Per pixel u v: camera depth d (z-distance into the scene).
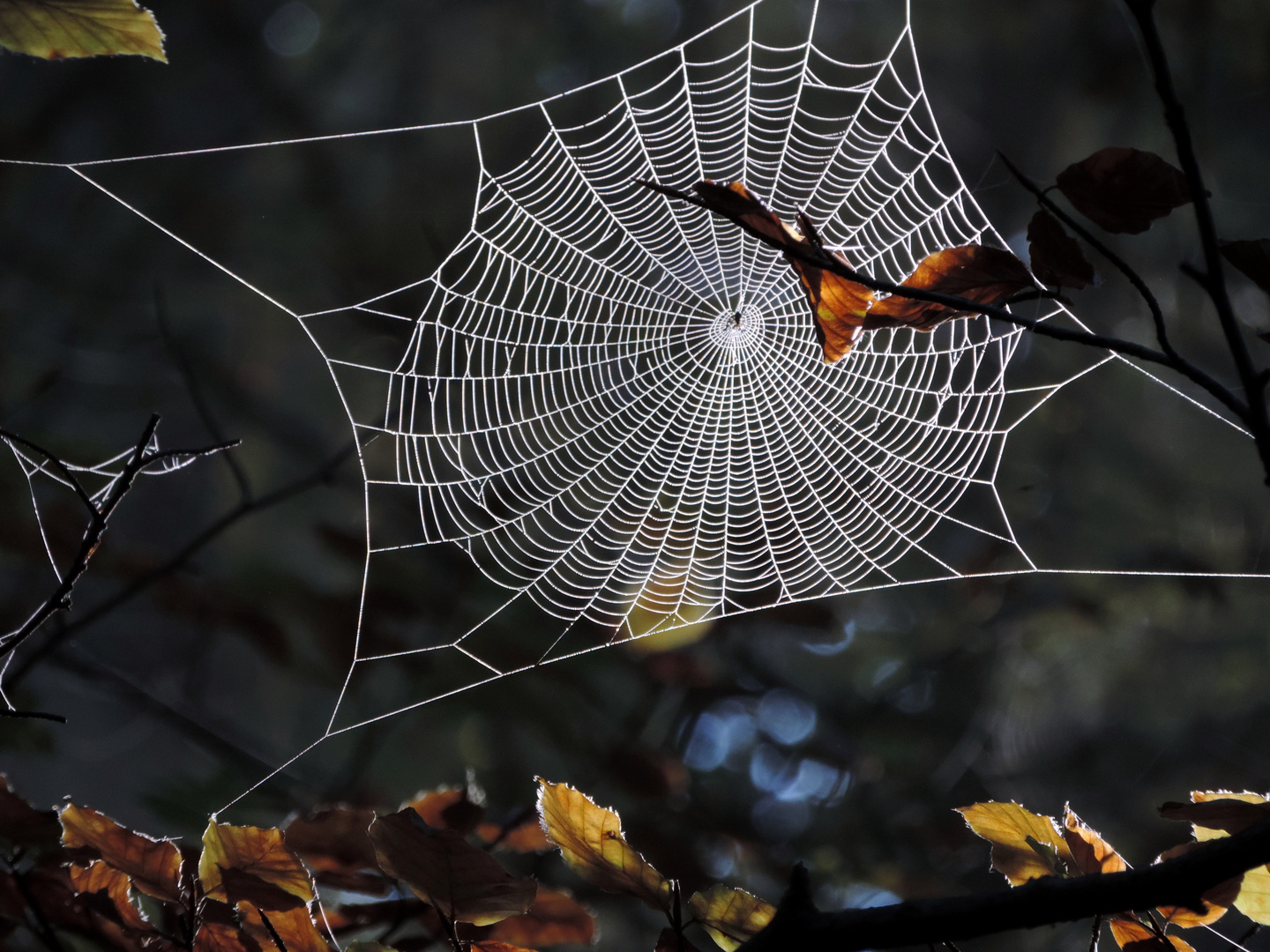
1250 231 6.49
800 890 1.75
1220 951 4.34
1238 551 5.97
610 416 4.43
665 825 3.33
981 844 3.96
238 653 6.91
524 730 4.02
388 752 4.82
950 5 7.29
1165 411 6.61
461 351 4.17
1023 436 6.25
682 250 4.31
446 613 3.43
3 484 2.91
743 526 4.12
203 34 7.73
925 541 5.63
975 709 5.29
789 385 4.53
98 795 6.90
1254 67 6.35
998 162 6.29
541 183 3.72
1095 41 6.49
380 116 8.38
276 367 7.54
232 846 1.81
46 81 7.29
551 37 8.40
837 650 5.70
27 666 2.22
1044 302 3.94
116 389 6.16
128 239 7.00
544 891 1.91
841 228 3.69
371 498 4.02
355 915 1.91
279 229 6.99
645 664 3.54
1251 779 5.65
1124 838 5.22
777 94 7.60
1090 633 5.55
